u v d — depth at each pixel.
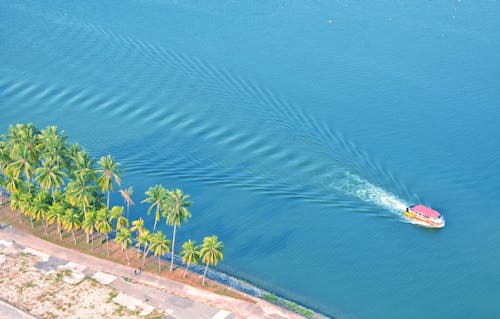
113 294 150.75
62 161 168.25
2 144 172.25
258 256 168.62
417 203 186.62
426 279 163.62
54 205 164.12
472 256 170.88
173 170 196.62
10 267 158.00
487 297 158.38
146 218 181.50
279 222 179.88
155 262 162.75
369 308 154.25
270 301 154.12
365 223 180.12
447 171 199.38
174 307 147.75
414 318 152.12
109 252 164.88
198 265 163.88
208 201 185.88
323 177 194.25
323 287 159.88
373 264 167.75
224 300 151.12
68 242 167.88
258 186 190.88
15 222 174.88
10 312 144.38
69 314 144.50
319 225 179.12
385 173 197.00
